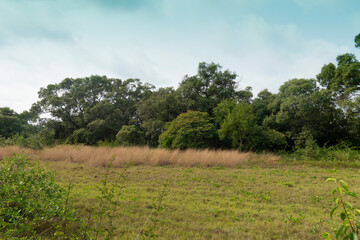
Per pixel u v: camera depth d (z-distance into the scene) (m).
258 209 5.96
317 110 23.09
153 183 8.71
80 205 5.58
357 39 22.11
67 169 11.14
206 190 7.80
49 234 3.91
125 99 37.75
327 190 7.93
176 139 20.86
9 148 14.96
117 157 12.88
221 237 4.27
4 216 3.53
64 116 35.28
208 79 29.98
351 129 23.31
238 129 20.88
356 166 13.66
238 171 11.66
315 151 16.77
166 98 28.11
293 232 4.57
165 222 4.91
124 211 5.40
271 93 32.47
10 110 53.16
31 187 4.35
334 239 4.20
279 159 16.09
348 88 22.84
